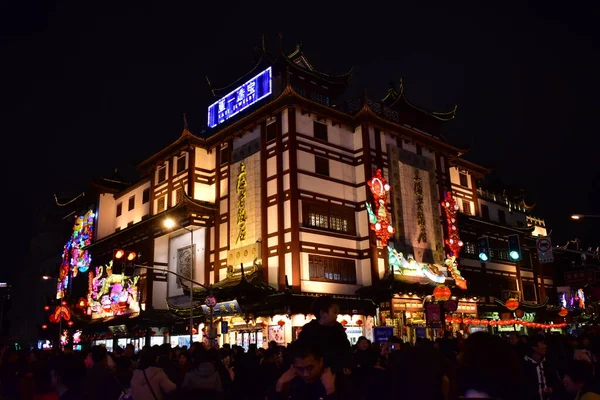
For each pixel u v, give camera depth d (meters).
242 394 14.91
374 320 46.78
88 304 65.31
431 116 61.28
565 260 78.75
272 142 50.09
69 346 16.38
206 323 48.00
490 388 4.58
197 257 54.53
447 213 57.69
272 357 15.56
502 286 64.94
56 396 9.49
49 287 105.88
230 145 54.88
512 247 36.34
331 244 47.81
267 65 55.19
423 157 58.00
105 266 65.81
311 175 48.50
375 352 13.45
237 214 51.53
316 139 50.19
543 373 11.55
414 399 7.85
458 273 55.53
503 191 83.06
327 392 6.05
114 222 72.44
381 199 50.84
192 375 8.55
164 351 17.84
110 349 61.66
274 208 47.91
